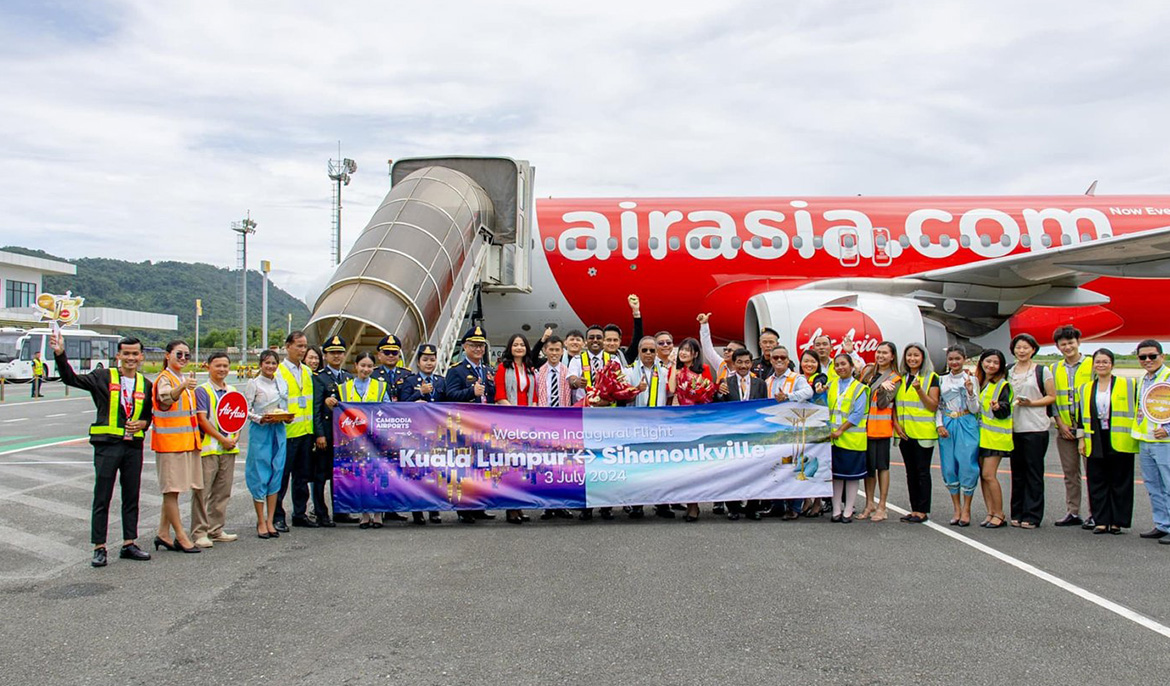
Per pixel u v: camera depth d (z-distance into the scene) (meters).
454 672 4.54
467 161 15.84
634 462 8.85
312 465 8.62
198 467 7.46
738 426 8.92
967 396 8.62
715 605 5.76
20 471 12.57
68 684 4.34
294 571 6.69
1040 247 16.98
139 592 6.08
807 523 8.83
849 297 14.77
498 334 17.56
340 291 12.13
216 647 4.91
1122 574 6.68
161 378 7.29
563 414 8.80
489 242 15.79
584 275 16.80
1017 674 4.52
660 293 16.88
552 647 4.93
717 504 10.02
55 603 5.79
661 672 4.54
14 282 74.81
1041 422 8.65
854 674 4.52
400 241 12.82
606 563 6.96
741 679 4.44
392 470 8.60
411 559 7.11
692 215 17.06
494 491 8.70
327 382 8.69
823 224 17.02
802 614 5.57
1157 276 14.80
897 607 5.73
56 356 6.67
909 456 8.93
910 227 17.05
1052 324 17.78
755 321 15.52
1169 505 7.83
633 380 9.41
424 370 9.18
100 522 6.84
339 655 4.79
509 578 6.47
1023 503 8.80
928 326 15.52
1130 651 4.88
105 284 163.50
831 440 8.91
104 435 6.86
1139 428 8.02
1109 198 17.92
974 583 6.38
